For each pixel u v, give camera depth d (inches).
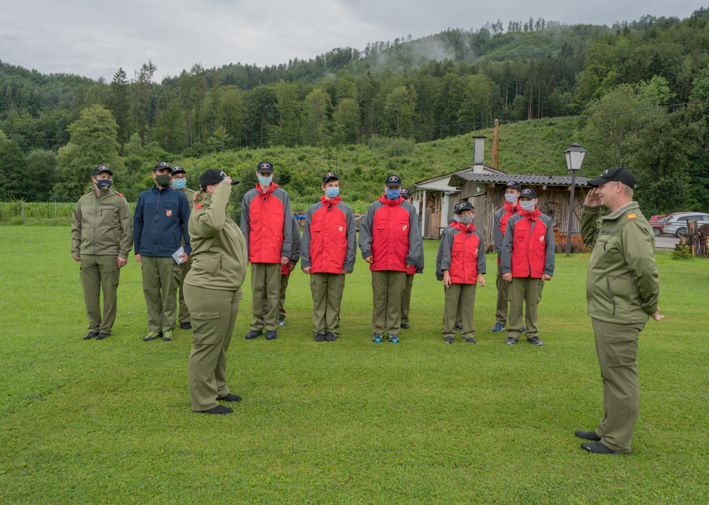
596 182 113.1
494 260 567.2
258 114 4343.0
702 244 628.4
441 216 1004.6
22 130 3735.2
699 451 107.0
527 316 209.9
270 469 94.7
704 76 2181.3
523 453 104.3
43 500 82.8
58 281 352.8
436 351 191.3
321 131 4097.0
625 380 105.2
